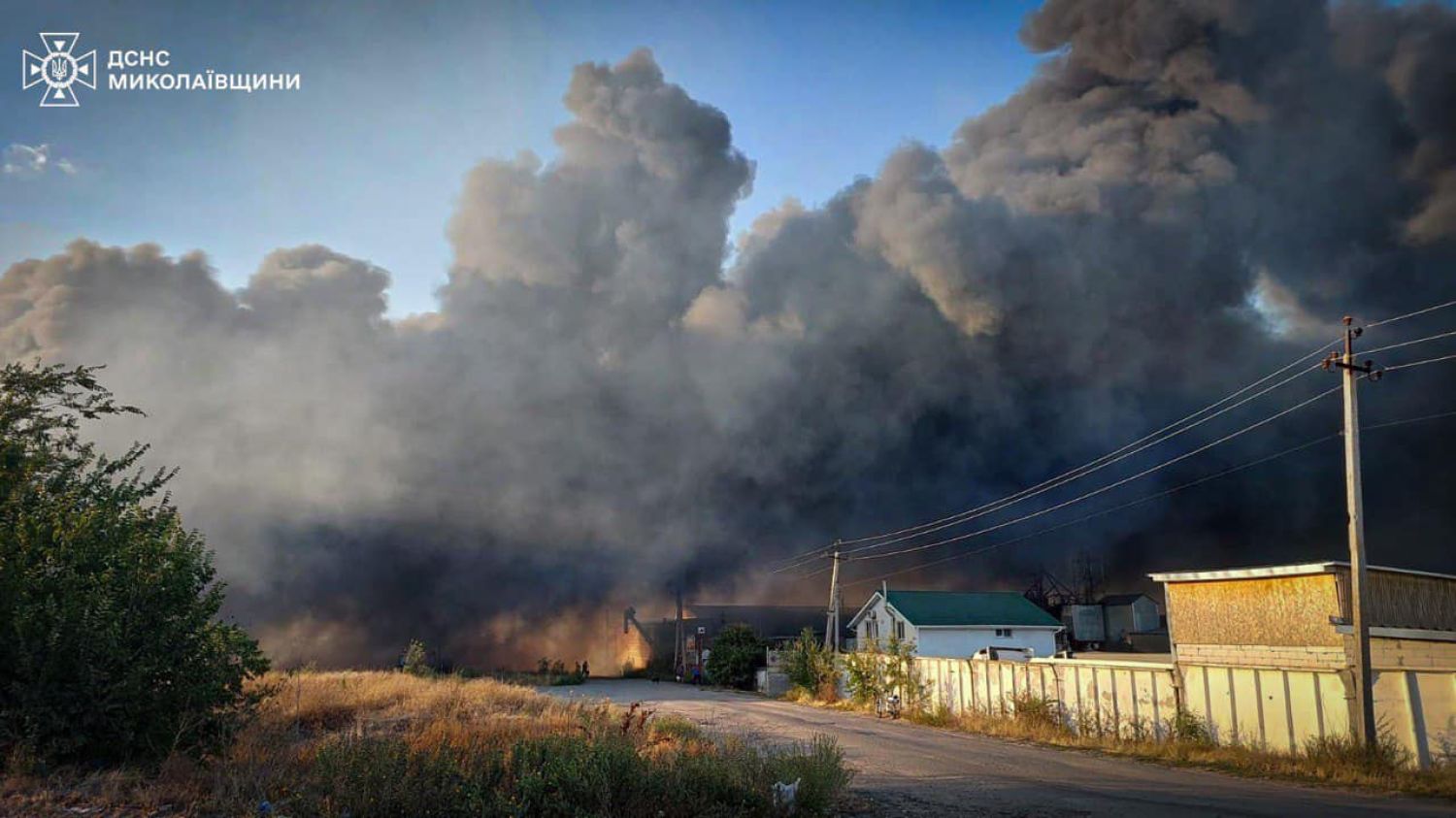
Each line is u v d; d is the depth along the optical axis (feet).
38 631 28.25
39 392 37.24
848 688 107.65
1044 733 69.51
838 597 131.64
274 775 28.40
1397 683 50.16
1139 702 65.10
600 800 26.58
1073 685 71.61
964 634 142.20
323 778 26.86
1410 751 48.55
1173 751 56.08
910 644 99.25
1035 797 37.58
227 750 31.53
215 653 31.83
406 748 28.37
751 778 30.76
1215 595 60.34
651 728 50.70
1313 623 54.13
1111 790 40.47
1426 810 35.40
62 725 27.63
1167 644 176.55
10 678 28.48
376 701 55.11
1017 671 78.69
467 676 138.41
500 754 30.14
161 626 30.45
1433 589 59.00
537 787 26.25
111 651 28.55
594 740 33.17
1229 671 58.54
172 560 31.76
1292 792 41.24
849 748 58.23
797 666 127.44
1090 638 195.00
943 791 39.06
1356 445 52.60
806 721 82.99
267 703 46.57
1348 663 51.65
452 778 26.35
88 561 30.73
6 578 28.78
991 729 75.51
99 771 27.81
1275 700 55.42
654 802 27.53
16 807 23.81
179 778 27.84
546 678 185.78
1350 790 42.47
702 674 179.22
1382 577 56.44
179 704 30.42
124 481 35.83
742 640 164.04
